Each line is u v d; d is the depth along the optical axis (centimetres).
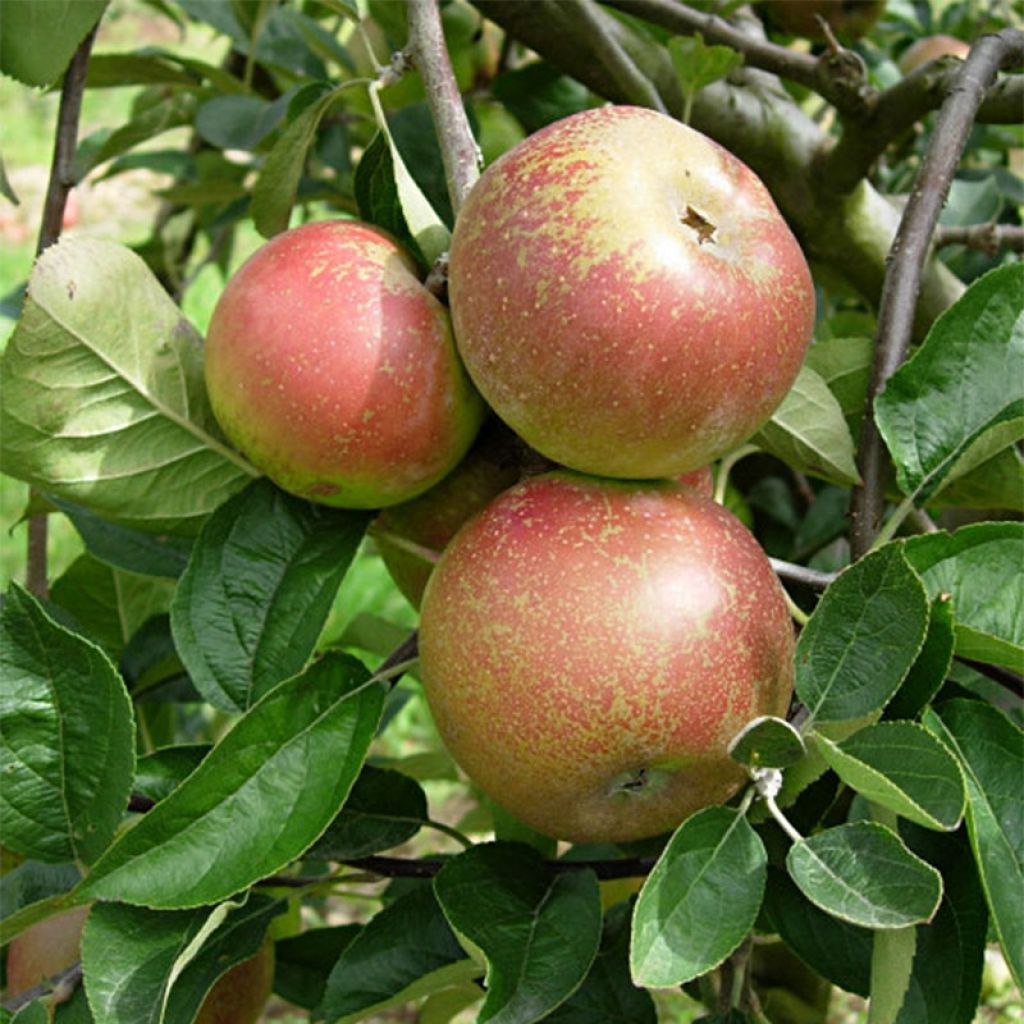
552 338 53
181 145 315
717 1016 59
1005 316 59
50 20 66
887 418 60
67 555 190
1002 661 55
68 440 59
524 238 53
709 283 53
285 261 57
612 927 63
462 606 54
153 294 60
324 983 72
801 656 54
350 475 57
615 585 53
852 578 53
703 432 54
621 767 54
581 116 55
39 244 72
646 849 61
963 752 56
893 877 51
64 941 64
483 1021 53
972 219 86
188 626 58
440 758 83
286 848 55
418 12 60
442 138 59
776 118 78
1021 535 57
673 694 53
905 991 52
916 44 96
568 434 54
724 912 52
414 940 60
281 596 59
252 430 57
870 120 74
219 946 59
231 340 57
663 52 78
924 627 53
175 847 55
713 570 54
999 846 54
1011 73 82
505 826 64
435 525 60
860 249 79
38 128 374
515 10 75
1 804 56
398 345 56
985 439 58
